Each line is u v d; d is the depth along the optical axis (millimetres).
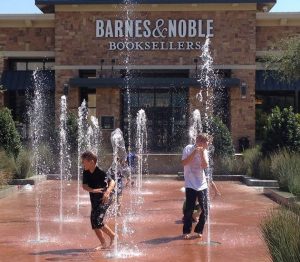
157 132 34938
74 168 27188
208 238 11195
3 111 24422
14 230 12422
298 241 6988
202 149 10969
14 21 35406
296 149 23297
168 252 9922
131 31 34375
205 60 34219
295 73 30484
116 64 34500
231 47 34375
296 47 29984
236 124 34188
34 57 35719
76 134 28547
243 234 11734
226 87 33969
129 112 35000
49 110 35438
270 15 34406
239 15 34344
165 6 34094
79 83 33594
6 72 35844
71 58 34625
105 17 34469
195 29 34312
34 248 10391
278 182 20125
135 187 22344
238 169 25984
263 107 35438
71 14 34594
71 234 11883
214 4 34031
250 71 34312
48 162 27672
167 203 17234
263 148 24375
